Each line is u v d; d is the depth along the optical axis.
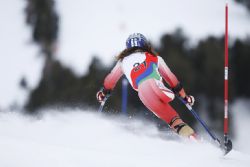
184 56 57.56
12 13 81.00
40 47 73.62
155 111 13.94
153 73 14.13
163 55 56.25
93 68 52.91
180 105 39.97
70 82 51.41
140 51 14.49
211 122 49.22
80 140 13.80
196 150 12.99
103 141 14.06
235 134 48.41
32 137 13.50
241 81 56.28
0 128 14.60
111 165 9.53
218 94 52.31
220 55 57.69
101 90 15.08
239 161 12.14
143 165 9.77
